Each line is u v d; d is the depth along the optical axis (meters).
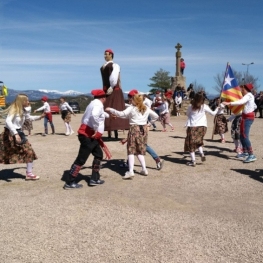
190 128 7.86
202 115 7.86
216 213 5.05
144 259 3.74
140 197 5.80
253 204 5.43
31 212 5.16
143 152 7.06
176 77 31.34
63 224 4.70
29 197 5.87
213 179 6.87
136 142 6.98
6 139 6.59
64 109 14.48
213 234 4.34
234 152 9.66
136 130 6.94
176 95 27.64
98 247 4.02
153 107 15.56
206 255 3.81
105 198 5.76
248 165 8.01
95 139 6.30
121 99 11.57
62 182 6.80
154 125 15.83
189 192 6.07
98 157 6.46
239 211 5.13
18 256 3.83
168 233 4.37
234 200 5.64
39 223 4.74
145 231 4.44
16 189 6.35
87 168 7.92
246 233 4.36
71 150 10.38
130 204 5.46
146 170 7.19
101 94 6.26
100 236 4.31
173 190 6.18
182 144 11.24
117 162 8.45
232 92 9.05
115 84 11.25
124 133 14.57
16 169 7.91
